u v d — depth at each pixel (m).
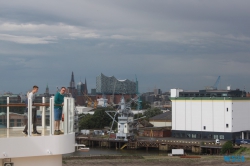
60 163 11.85
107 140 135.25
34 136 10.98
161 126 169.50
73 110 12.28
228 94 124.94
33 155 10.91
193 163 82.62
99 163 81.88
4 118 11.67
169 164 81.62
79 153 108.56
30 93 11.87
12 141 10.65
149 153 114.81
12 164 10.72
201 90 131.25
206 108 127.00
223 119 123.75
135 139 132.75
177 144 119.56
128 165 80.12
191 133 130.12
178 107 133.00
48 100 11.99
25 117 11.60
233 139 122.44
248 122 127.81
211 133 125.81
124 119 136.62
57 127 12.08
